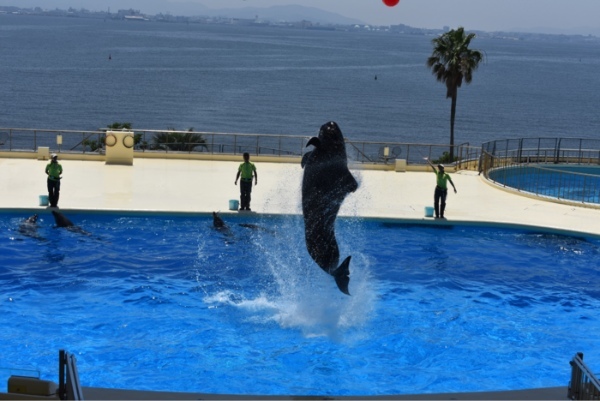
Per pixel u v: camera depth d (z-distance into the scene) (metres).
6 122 78.69
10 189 22.73
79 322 14.00
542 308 15.55
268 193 23.58
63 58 173.25
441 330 14.20
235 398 8.62
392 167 28.39
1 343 12.95
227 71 159.00
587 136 91.88
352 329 14.03
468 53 39.16
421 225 21.16
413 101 121.38
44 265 16.95
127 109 94.19
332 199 11.78
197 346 13.09
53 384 8.29
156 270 16.92
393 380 12.04
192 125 82.88
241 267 17.20
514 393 8.84
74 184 23.69
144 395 8.62
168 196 22.64
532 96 142.25
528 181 29.27
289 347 13.16
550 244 20.03
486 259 18.64
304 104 108.44
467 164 30.08
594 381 8.23
